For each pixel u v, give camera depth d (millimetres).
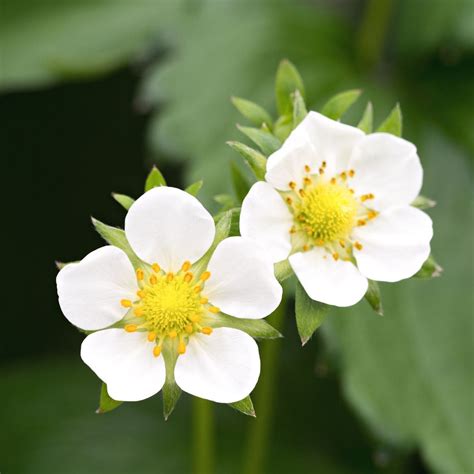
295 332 442
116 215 460
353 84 441
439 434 412
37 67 441
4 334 455
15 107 462
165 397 361
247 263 360
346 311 416
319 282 365
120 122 464
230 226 365
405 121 439
